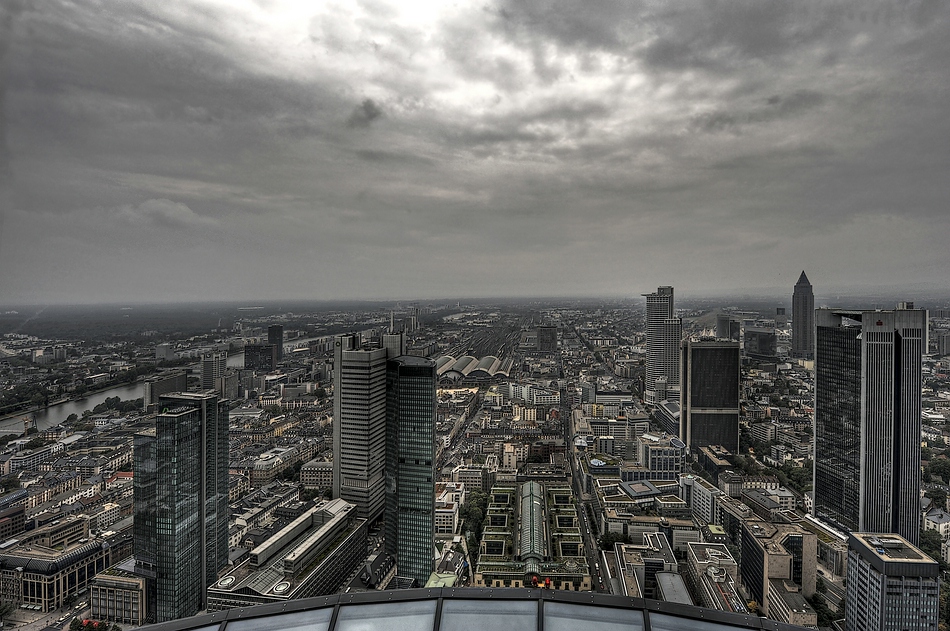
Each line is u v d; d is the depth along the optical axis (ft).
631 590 644.69
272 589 604.08
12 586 647.97
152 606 593.83
